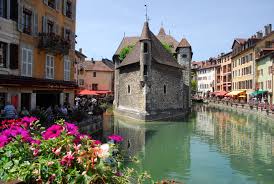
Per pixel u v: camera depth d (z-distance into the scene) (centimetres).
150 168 1569
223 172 1504
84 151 402
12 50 1911
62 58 2598
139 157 1789
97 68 7944
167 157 1816
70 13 2778
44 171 378
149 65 3706
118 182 408
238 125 3394
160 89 3953
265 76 5462
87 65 8031
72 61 2825
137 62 3828
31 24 2136
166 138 2497
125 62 4425
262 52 5784
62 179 373
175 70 4391
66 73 2683
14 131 487
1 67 1834
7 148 434
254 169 1555
